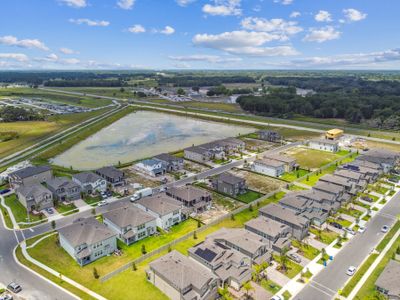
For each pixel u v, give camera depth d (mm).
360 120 180125
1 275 48281
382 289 43844
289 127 167875
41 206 70250
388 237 59969
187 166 104000
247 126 174375
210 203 73750
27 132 146250
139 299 43406
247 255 50281
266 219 60625
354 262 52156
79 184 79375
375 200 76812
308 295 44344
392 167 97938
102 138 147250
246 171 99062
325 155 116375
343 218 67625
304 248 56281
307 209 66125
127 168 101062
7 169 96562
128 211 62000
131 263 50969
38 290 44969
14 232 61188
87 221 58656
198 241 58469
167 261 46688
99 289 45344
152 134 156125
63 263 51750
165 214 63312
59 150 122312
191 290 42625
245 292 44906
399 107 184625
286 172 97875
